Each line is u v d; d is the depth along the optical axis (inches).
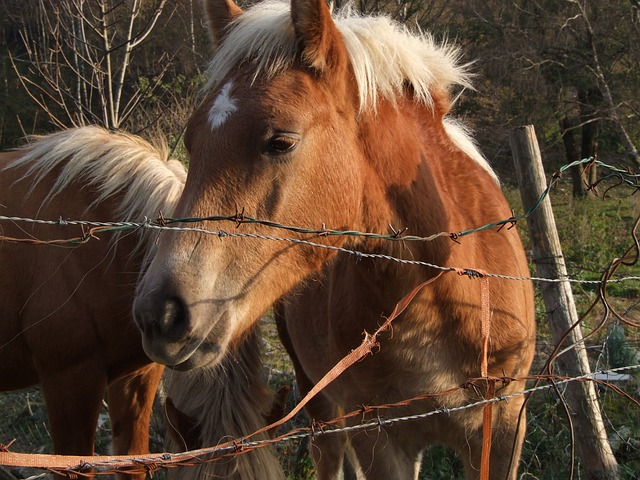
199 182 84.0
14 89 610.2
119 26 402.3
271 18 90.0
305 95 86.7
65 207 141.6
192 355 81.7
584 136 717.3
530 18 635.5
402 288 100.1
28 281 137.3
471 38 652.7
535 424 178.9
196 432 112.1
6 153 152.3
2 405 238.4
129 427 152.4
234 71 88.9
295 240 85.9
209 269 82.4
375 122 96.0
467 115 662.5
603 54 609.6
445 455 178.1
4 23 556.1
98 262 138.8
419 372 105.0
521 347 110.1
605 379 189.5
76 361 138.6
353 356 90.2
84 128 150.1
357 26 100.1
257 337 121.4
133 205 141.3
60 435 139.4
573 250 381.7
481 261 109.0
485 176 121.3
